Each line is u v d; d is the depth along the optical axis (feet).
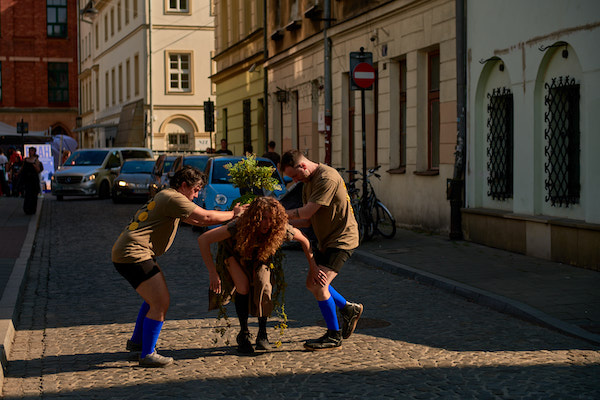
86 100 217.77
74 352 23.25
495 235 43.57
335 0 68.33
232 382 19.88
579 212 37.24
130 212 77.66
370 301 30.66
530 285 31.81
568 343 23.44
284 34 85.51
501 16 43.06
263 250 21.74
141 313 22.66
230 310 29.45
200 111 156.15
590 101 35.50
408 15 54.49
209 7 155.84
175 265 41.29
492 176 45.60
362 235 46.52
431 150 53.62
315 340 23.35
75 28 226.99
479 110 46.37
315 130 76.23
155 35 153.99
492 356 21.99
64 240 53.52
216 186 53.52
